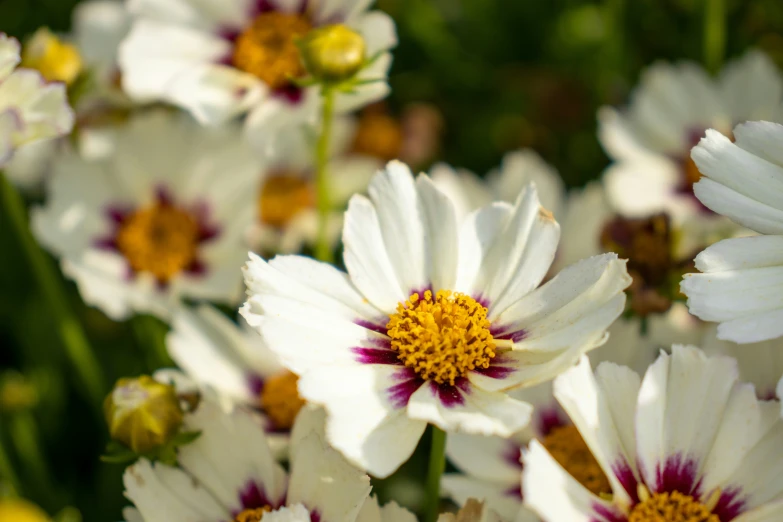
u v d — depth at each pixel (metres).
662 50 0.46
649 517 0.30
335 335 0.31
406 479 0.39
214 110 0.38
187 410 0.34
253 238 0.42
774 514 0.30
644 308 0.35
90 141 0.41
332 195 0.44
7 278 0.44
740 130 0.31
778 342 0.33
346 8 0.38
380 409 0.30
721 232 0.38
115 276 0.40
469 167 0.46
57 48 0.39
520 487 0.34
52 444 0.41
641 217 0.36
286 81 0.38
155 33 0.39
